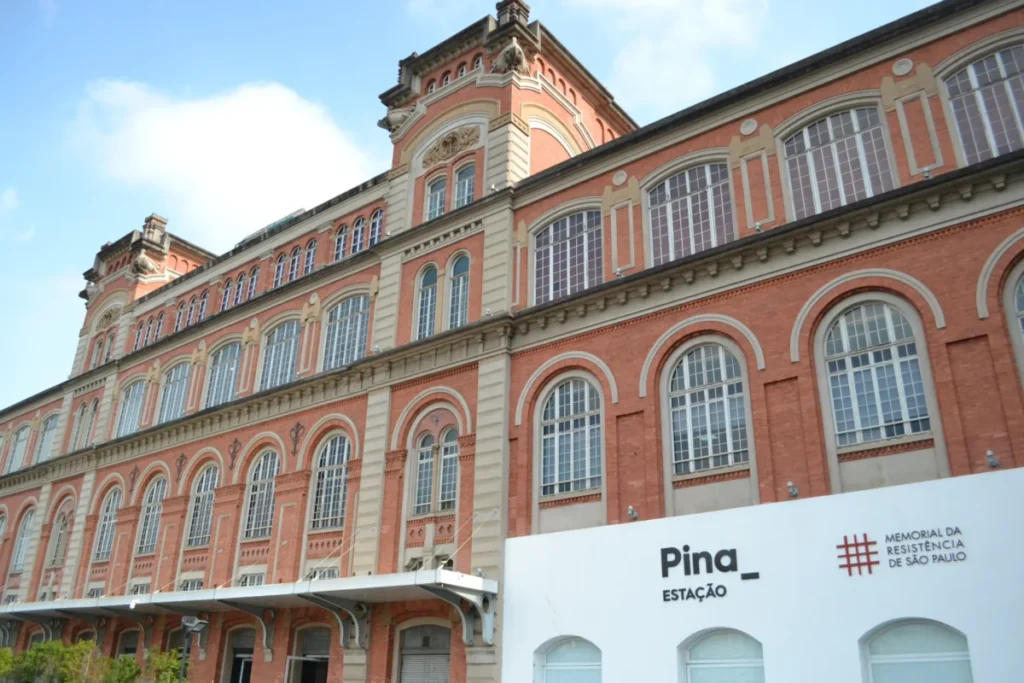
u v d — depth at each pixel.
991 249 16.41
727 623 16.94
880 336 17.48
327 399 28.14
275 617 26.25
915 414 16.56
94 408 40.72
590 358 21.62
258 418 30.52
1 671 28.23
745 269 19.64
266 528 28.50
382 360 26.22
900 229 17.62
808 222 18.59
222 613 28.20
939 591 14.70
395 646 22.72
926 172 17.97
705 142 21.84
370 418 26.03
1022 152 16.19
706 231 21.19
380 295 27.89
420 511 23.83
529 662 19.62
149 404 36.72
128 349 40.75
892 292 17.47
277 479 28.52
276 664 25.55
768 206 20.16
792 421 17.86
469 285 25.28
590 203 23.58
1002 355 15.69
